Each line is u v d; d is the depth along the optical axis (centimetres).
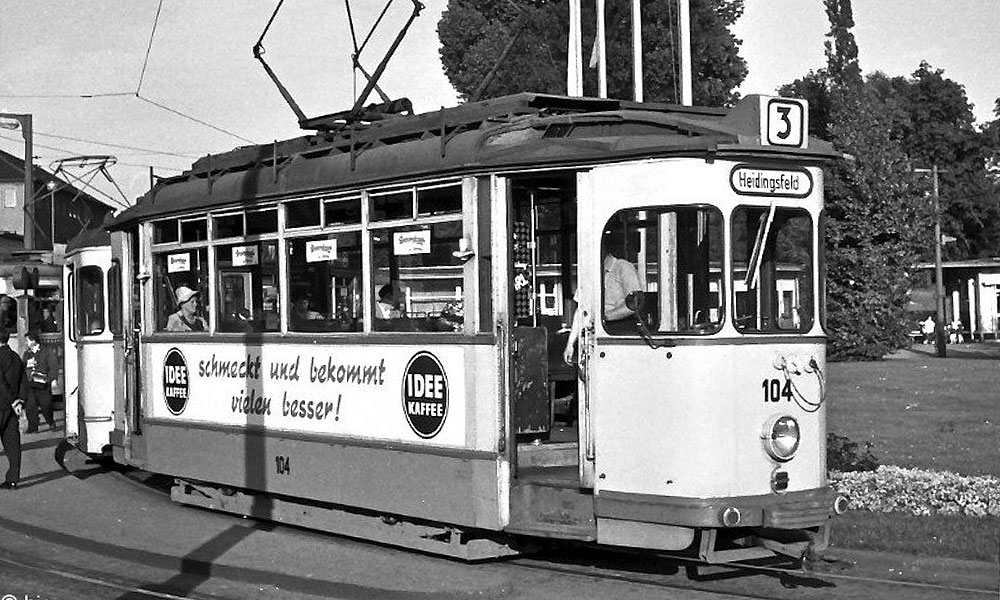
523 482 974
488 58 3619
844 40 4588
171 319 1370
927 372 3153
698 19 3581
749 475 909
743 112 925
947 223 7269
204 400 1305
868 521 1115
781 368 927
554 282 1033
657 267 917
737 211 916
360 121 1206
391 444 1062
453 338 1004
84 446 1719
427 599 898
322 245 1137
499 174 973
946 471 1371
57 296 2889
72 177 2653
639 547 914
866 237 4106
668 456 904
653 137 924
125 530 1220
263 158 1249
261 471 1216
